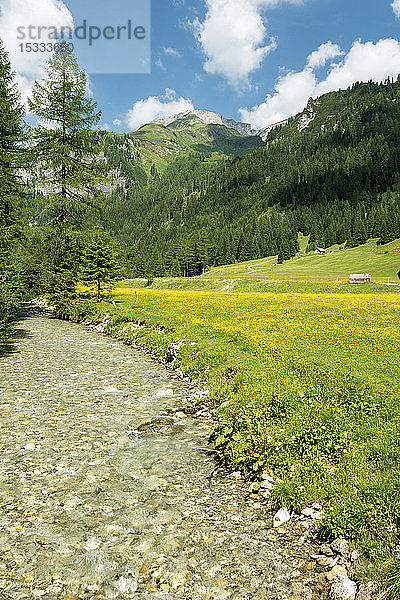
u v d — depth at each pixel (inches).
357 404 427.5
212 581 218.5
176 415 498.9
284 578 220.8
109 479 333.1
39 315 1642.5
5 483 315.9
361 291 2706.7
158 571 226.2
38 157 1389.0
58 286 1545.3
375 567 211.9
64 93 1449.3
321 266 5610.2
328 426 377.1
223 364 655.1
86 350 917.2
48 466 349.4
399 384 513.0
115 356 860.6
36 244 1830.7
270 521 278.7
